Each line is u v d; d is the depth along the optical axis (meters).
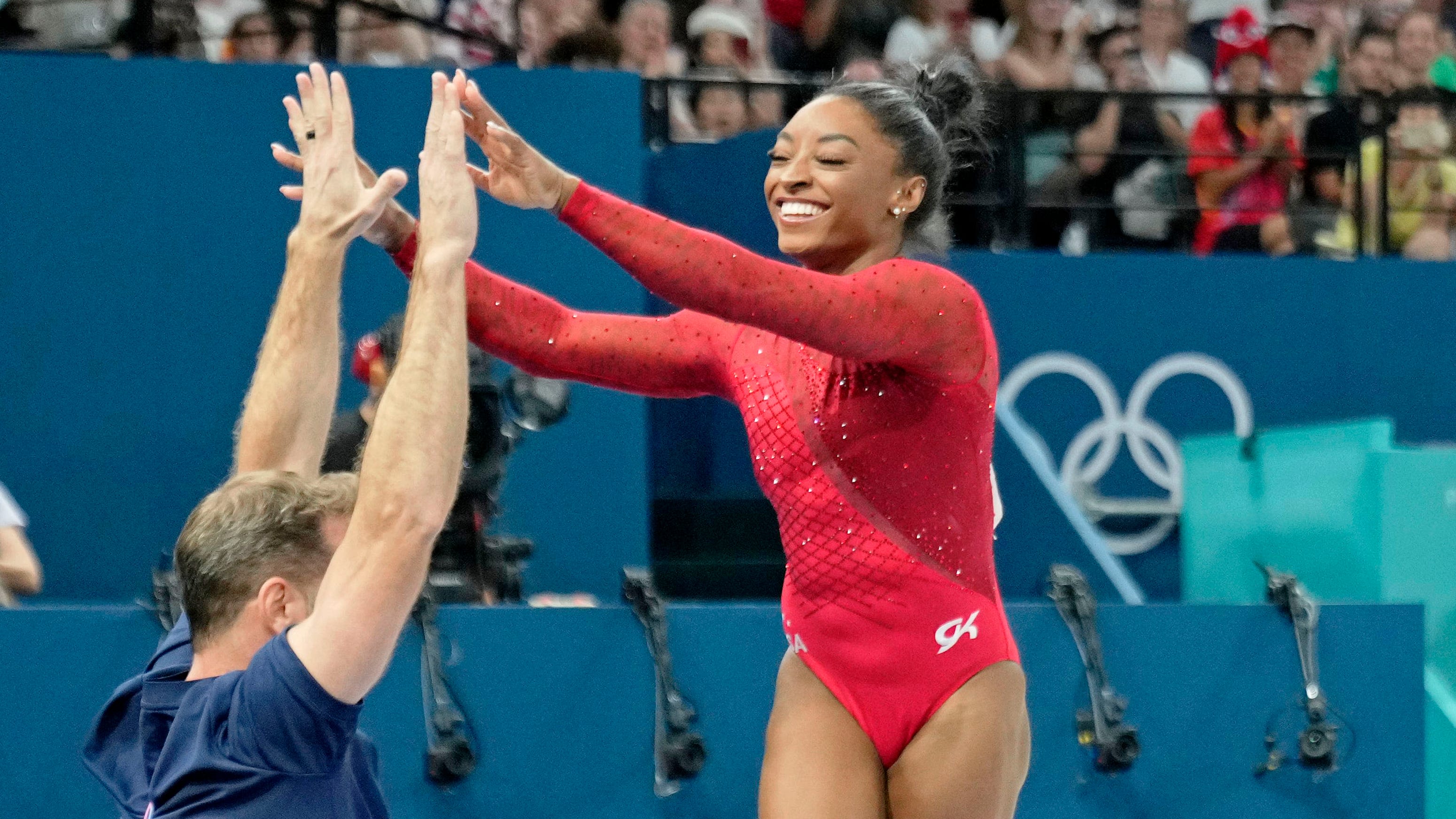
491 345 9.09
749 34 24.41
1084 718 11.09
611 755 10.76
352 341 17.02
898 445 8.80
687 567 18.27
